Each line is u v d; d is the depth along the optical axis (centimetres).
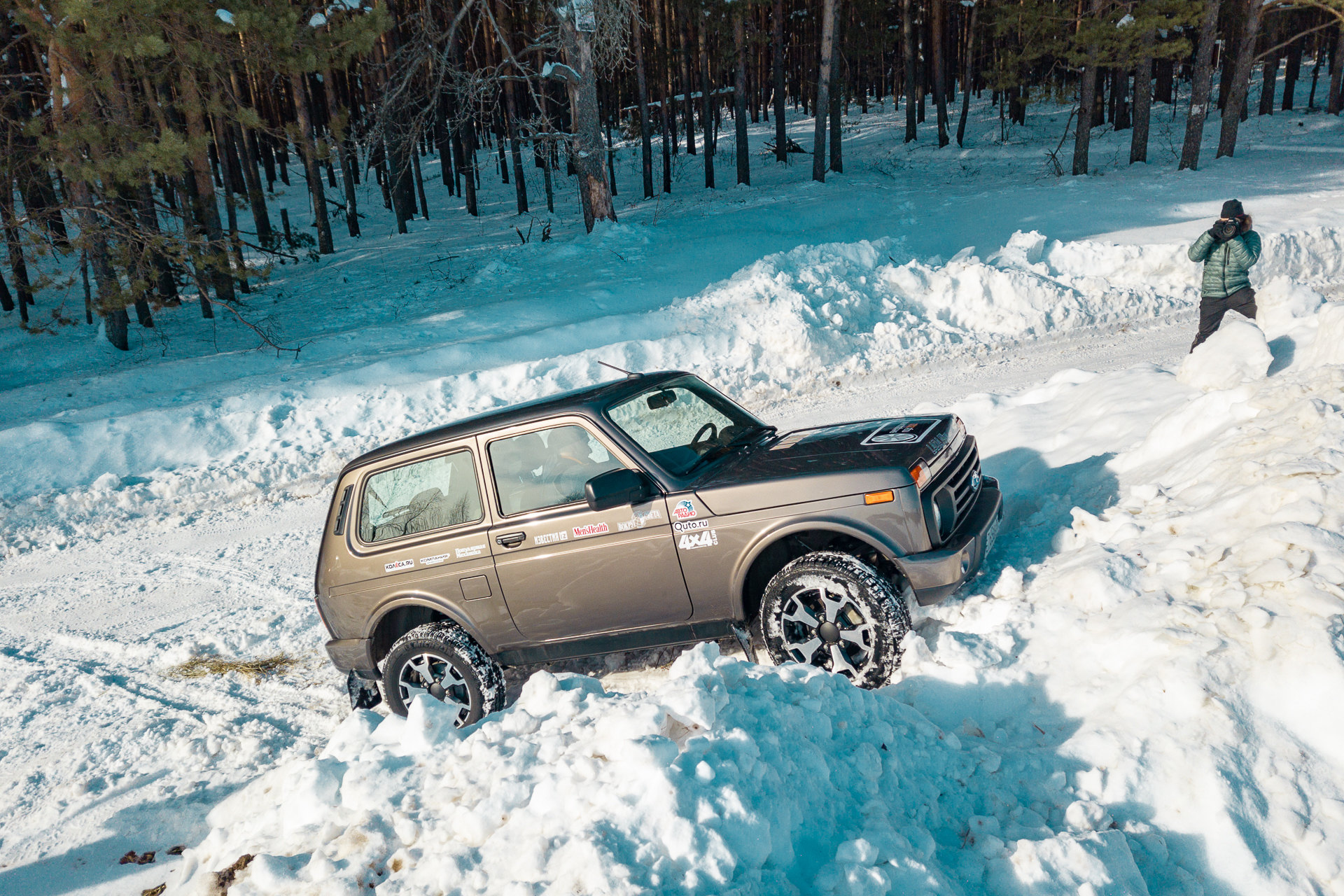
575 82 2447
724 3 3438
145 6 1198
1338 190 2138
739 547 426
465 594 470
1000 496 484
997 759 313
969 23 5028
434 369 1378
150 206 1634
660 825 240
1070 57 3005
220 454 1153
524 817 262
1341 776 268
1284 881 248
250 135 3634
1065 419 741
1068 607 394
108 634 695
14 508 1012
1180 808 275
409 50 2225
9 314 2216
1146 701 312
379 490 494
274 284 2550
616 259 2217
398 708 488
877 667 397
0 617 762
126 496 1037
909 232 2244
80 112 1298
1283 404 490
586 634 464
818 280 1488
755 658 446
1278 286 775
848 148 4606
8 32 1795
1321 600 313
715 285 1645
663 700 296
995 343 1298
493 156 5131
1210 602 345
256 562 827
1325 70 5509
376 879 262
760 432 521
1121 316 1370
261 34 1389
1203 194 2273
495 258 2412
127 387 1466
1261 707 293
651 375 513
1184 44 2831
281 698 550
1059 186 2697
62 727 545
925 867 244
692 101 5256
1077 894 242
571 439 455
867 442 448
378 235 3431
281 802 327
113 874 377
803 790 273
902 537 410
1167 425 567
